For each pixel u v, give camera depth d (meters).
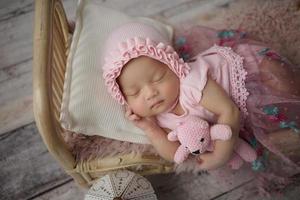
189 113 0.60
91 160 0.61
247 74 0.61
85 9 0.71
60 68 0.65
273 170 0.71
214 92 0.57
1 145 0.81
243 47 0.66
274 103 0.61
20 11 1.01
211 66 0.61
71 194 0.75
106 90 0.63
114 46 0.59
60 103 0.61
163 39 0.64
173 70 0.58
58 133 0.53
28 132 0.83
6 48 0.95
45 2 0.54
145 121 0.60
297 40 0.76
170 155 0.60
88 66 0.63
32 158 0.79
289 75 0.63
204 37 0.75
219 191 0.73
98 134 0.62
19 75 0.91
